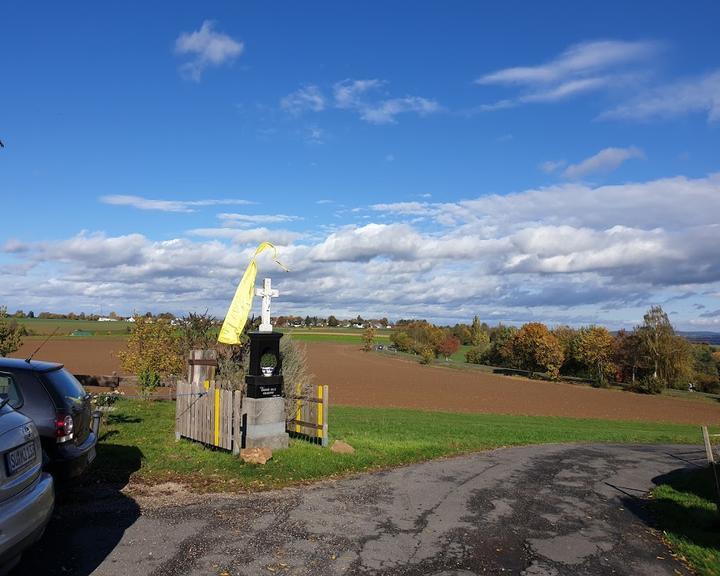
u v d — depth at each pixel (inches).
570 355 3149.6
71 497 281.0
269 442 401.1
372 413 1101.7
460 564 222.7
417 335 4630.9
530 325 3105.3
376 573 208.4
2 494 162.7
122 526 242.7
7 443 170.7
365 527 260.4
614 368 2773.1
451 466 424.2
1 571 165.2
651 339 2733.8
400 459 434.0
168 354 704.4
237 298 446.3
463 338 5718.5
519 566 225.5
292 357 491.8
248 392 403.9
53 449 262.5
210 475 337.7
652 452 615.5
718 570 227.8
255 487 319.6
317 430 451.5
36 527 172.2
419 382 2235.5
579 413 1547.7
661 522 306.2
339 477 359.6
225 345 504.4
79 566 199.3
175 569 200.5
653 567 234.2
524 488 366.3
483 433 746.8
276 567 207.6
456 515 290.4
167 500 285.3
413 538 249.6
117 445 404.5
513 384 2458.2
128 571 196.9
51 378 277.6
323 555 222.4
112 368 1648.6
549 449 584.7
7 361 284.5
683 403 2069.4
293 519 264.5
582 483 398.3
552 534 270.8
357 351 4377.5
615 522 300.5
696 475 442.0
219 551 219.8
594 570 227.0
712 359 3139.8
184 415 438.0
